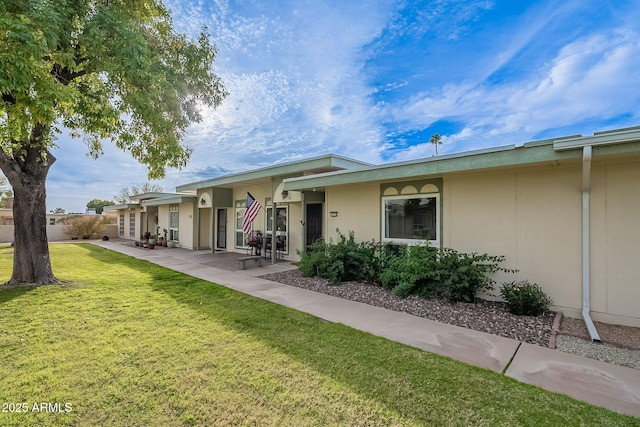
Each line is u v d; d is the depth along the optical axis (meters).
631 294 4.69
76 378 3.01
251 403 2.66
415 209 7.36
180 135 8.15
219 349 3.69
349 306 5.62
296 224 11.27
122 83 6.03
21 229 6.94
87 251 14.62
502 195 5.99
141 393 2.79
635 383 3.03
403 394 2.79
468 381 3.01
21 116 4.56
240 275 8.63
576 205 5.20
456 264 6.01
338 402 2.67
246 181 12.20
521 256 5.74
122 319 4.74
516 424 2.40
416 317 5.03
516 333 4.34
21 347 3.70
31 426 2.35
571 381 3.06
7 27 3.77
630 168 4.71
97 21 5.20
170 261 11.46
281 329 4.38
